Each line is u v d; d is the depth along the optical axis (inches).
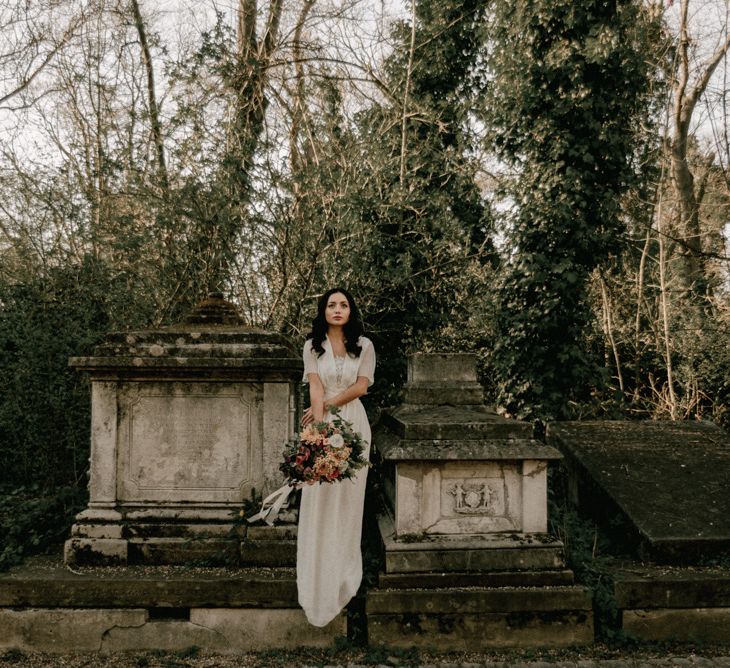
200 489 160.1
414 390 170.9
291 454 136.9
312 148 283.9
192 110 250.4
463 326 335.3
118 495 160.1
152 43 276.7
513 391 326.0
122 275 244.5
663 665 135.1
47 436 226.4
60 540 175.8
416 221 274.5
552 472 222.5
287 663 137.3
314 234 259.4
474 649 142.4
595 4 315.6
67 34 319.9
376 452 200.8
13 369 230.4
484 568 148.2
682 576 150.7
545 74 318.7
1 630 142.5
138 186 242.5
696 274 451.5
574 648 143.1
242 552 153.2
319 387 153.0
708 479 186.9
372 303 268.8
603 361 422.0
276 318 273.3
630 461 197.9
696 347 390.6
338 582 140.8
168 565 153.9
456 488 152.3
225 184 241.3
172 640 143.6
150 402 161.6
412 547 148.2
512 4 330.3
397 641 142.0
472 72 397.4
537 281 315.6
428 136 315.6
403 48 382.3
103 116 295.7
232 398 161.9
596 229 327.6
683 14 429.1
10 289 238.7
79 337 225.1
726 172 481.4
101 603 142.9
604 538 180.7
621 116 328.8
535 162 327.0
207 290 253.1
